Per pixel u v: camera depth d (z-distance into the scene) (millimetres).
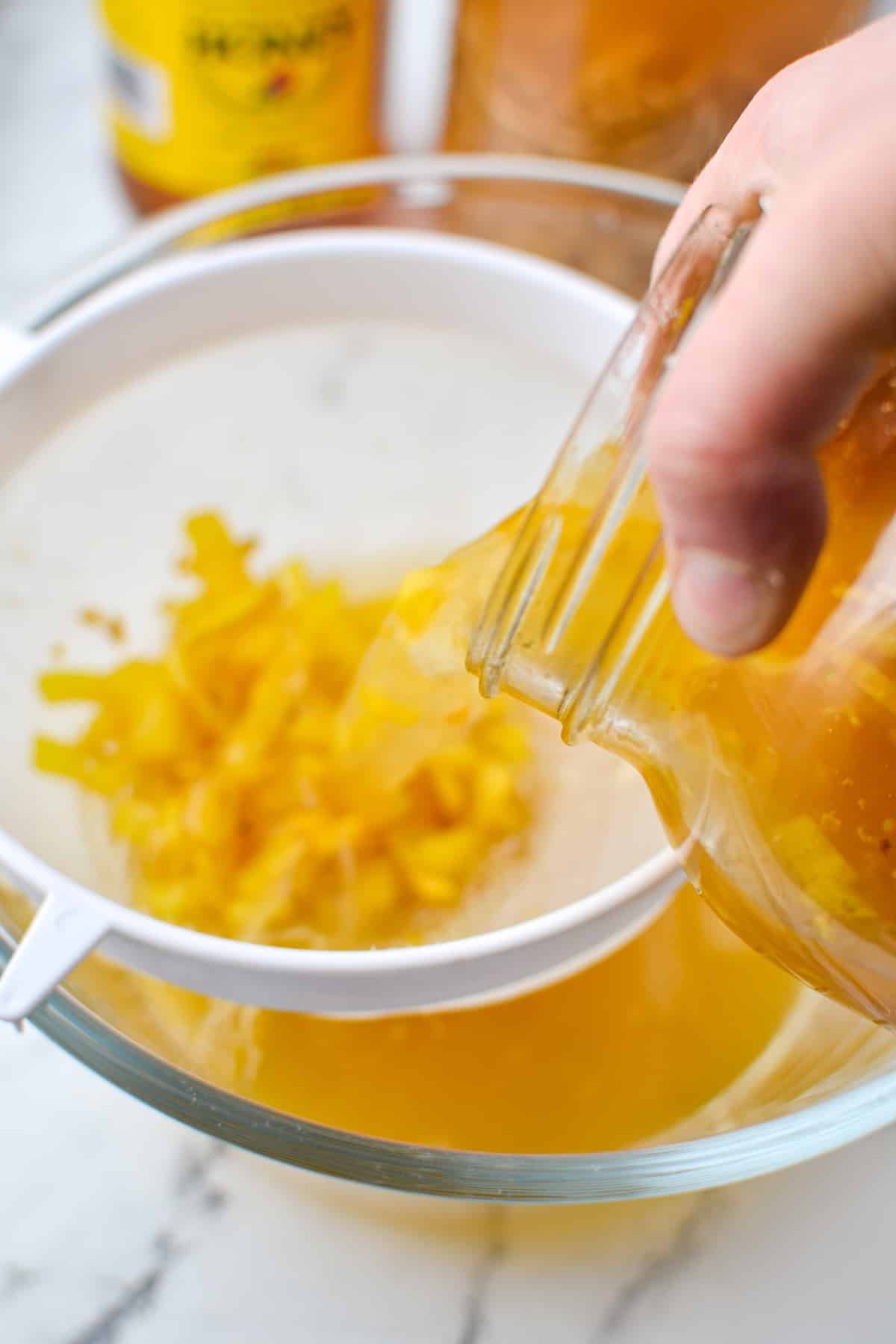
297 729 482
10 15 679
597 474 351
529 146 553
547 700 364
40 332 491
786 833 350
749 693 350
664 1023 438
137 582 509
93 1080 433
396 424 520
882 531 343
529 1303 411
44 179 623
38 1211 417
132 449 495
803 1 499
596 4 501
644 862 445
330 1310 409
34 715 477
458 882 466
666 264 354
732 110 525
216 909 459
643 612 347
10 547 477
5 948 401
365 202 531
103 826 473
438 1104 429
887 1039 403
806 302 309
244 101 530
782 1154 390
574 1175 388
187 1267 413
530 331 492
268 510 528
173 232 512
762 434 311
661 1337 408
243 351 495
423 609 399
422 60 648
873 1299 412
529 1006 438
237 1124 388
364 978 392
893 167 309
